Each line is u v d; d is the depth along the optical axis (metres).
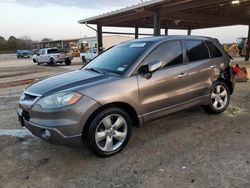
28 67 20.95
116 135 3.44
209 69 4.51
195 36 4.58
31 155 3.52
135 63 3.62
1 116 5.44
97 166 3.16
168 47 4.02
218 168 2.97
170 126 4.41
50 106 3.04
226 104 5.02
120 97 3.32
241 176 2.79
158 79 3.72
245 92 6.99
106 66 3.98
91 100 3.11
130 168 3.07
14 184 2.82
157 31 11.86
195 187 2.63
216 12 14.33
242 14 15.37
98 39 17.34
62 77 3.75
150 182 2.76
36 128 3.16
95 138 3.23
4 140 4.08
